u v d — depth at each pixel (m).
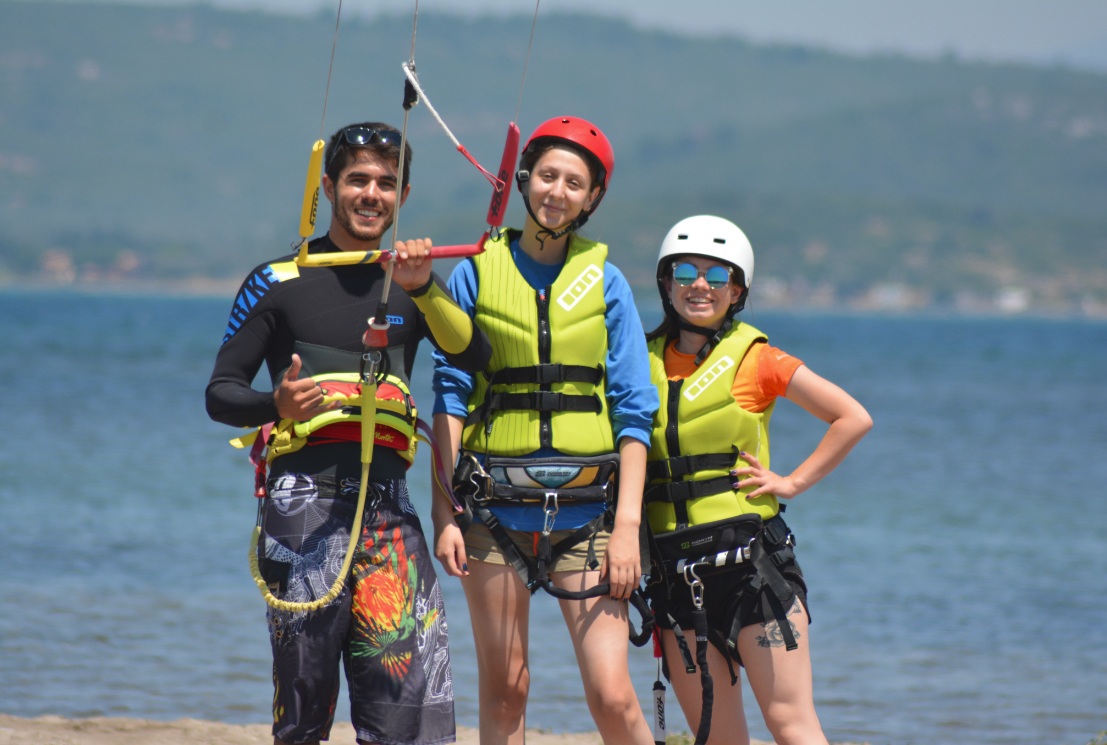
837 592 26.31
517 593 10.45
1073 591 26.36
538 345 10.38
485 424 10.46
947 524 35.69
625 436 10.44
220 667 18.88
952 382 108.44
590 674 10.22
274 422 9.70
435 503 10.50
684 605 10.91
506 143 9.67
